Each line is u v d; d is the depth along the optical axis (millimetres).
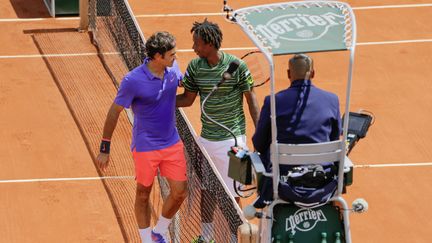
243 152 12219
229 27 30734
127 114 22656
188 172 15734
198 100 24594
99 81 25188
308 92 12000
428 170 21344
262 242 12125
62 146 21531
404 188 20500
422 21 31281
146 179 14625
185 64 27781
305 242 12078
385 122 23797
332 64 27484
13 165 20672
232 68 13766
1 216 18547
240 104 15797
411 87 26125
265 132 11984
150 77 13938
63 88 24766
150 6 32438
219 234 13852
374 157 21891
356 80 26469
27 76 25609
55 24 29781
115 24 24938
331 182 11844
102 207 18828
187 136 15625
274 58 27562
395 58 28219
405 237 18578
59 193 19453
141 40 20109
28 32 29094
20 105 23750
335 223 12094
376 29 30562
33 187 19719
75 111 23359
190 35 30094
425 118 24125
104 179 19984
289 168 11898
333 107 12086
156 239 15367
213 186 14008
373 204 19750
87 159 20891
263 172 11820
